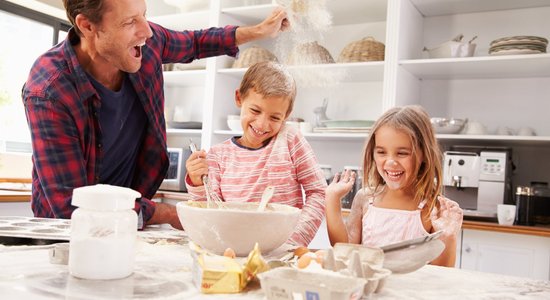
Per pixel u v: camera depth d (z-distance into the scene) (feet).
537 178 8.65
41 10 11.14
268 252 2.53
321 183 4.09
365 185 4.71
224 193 4.28
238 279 1.86
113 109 4.21
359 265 1.83
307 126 9.27
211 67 10.30
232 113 10.94
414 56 9.28
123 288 1.86
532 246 7.04
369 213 4.67
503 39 8.01
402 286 2.10
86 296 1.73
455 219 3.86
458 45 8.29
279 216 2.35
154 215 3.82
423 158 4.32
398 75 8.51
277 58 10.30
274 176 4.14
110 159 4.43
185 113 11.47
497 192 8.00
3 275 1.95
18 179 9.77
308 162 4.17
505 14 9.00
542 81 8.71
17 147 11.09
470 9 9.11
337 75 9.51
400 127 4.18
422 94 9.69
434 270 2.48
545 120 8.65
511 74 8.74
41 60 4.06
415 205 4.46
